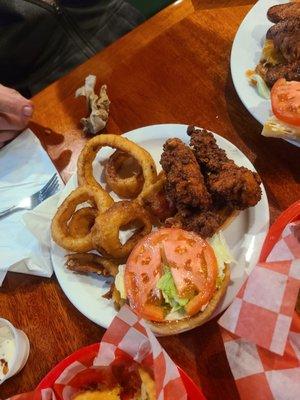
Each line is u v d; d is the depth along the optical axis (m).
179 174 0.36
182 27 0.49
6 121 0.46
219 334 0.35
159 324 0.34
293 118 0.37
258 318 0.31
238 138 0.43
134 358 0.33
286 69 0.40
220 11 0.49
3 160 0.46
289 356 0.30
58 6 0.56
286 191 0.39
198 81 0.46
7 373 0.35
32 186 0.45
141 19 0.57
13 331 0.36
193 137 0.38
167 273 0.34
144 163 0.40
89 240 0.38
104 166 0.43
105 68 0.49
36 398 0.32
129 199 0.41
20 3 0.54
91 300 0.37
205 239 0.36
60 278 0.38
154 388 0.31
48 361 0.37
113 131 0.46
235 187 0.35
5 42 0.56
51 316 0.39
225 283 0.34
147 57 0.48
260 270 0.31
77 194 0.40
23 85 0.60
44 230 0.41
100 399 0.33
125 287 0.35
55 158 0.46
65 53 0.58
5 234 0.43
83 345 0.37
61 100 0.48
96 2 0.58
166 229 0.35
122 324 0.31
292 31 0.40
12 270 0.40
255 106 0.41
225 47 0.47
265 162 0.41
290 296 0.31
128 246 0.37
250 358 0.31
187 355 0.35
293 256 0.33
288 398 0.30
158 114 0.46
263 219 0.36
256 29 0.45
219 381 0.34
